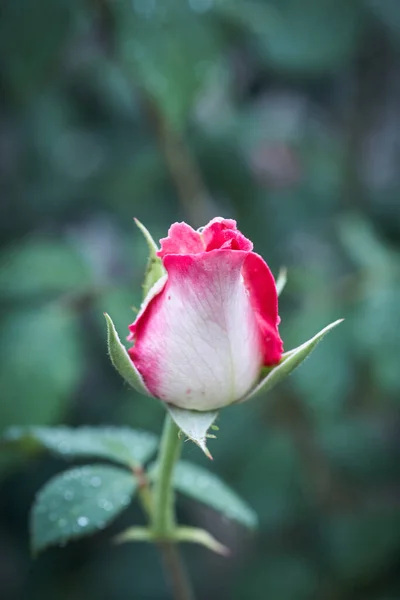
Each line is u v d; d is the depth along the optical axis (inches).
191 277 10.4
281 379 11.0
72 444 13.0
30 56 16.5
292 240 24.1
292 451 21.8
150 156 22.8
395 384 17.1
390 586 21.0
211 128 23.3
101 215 25.2
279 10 19.7
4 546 24.1
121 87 23.1
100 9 16.3
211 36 16.1
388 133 29.4
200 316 10.5
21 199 24.1
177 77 15.9
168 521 12.5
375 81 25.1
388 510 21.4
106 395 23.2
